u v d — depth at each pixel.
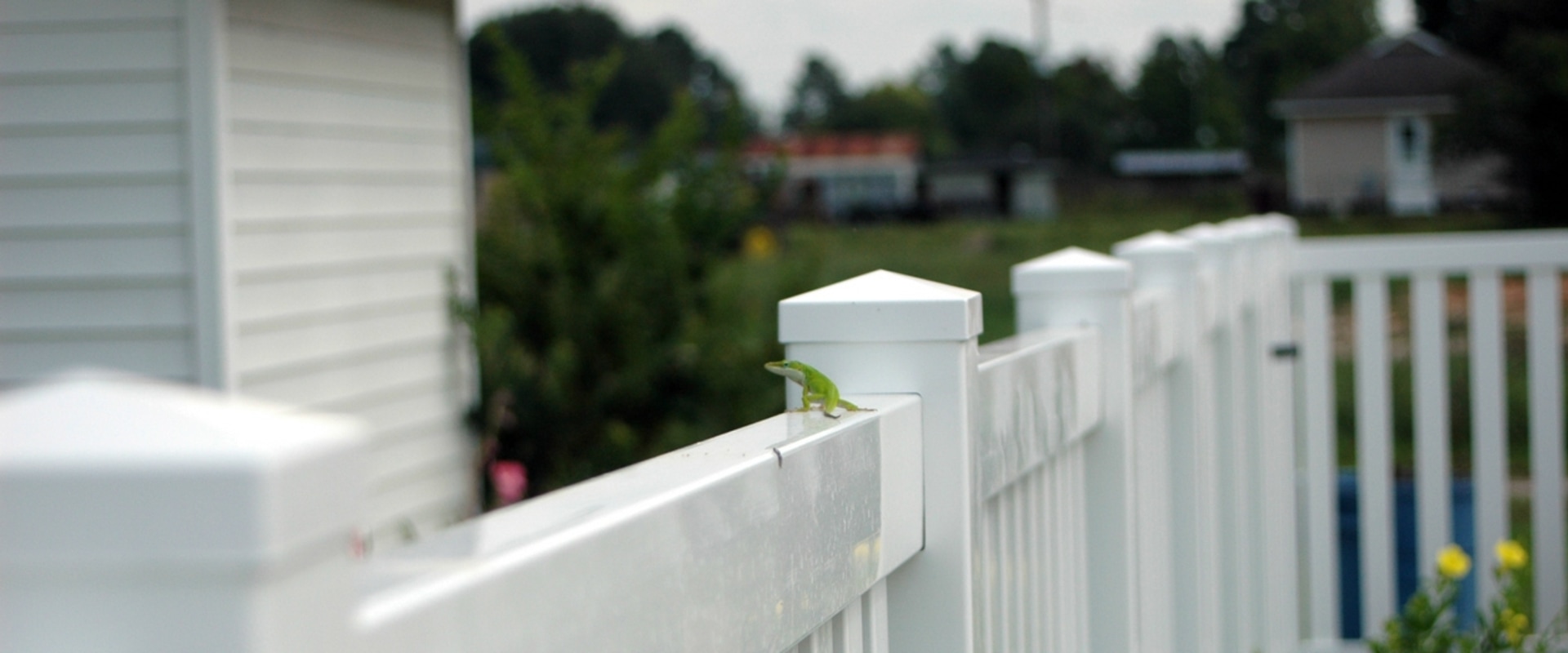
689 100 6.65
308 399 4.66
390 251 5.24
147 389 0.49
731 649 0.92
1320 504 4.44
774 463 1.01
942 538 1.42
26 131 4.21
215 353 4.16
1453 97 35.19
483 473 5.68
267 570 0.46
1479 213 40.97
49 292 4.23
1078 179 64.88
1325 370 4.48
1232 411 3.37
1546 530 4.31
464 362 5.73
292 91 4.62
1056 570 1.99
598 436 5.76
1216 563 3.19
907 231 49.66
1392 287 18.72
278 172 4.52
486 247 6.01
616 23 82.94
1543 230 32.97
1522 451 10.52
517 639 0.68
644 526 0.80
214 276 4.16
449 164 5.70
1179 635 2.84
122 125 4.18
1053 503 1.98
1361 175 44.03
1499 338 4.32
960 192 61.44
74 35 4.18
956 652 1.42
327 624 0.52
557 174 6.29
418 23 5.47
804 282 6.62
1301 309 4.52
